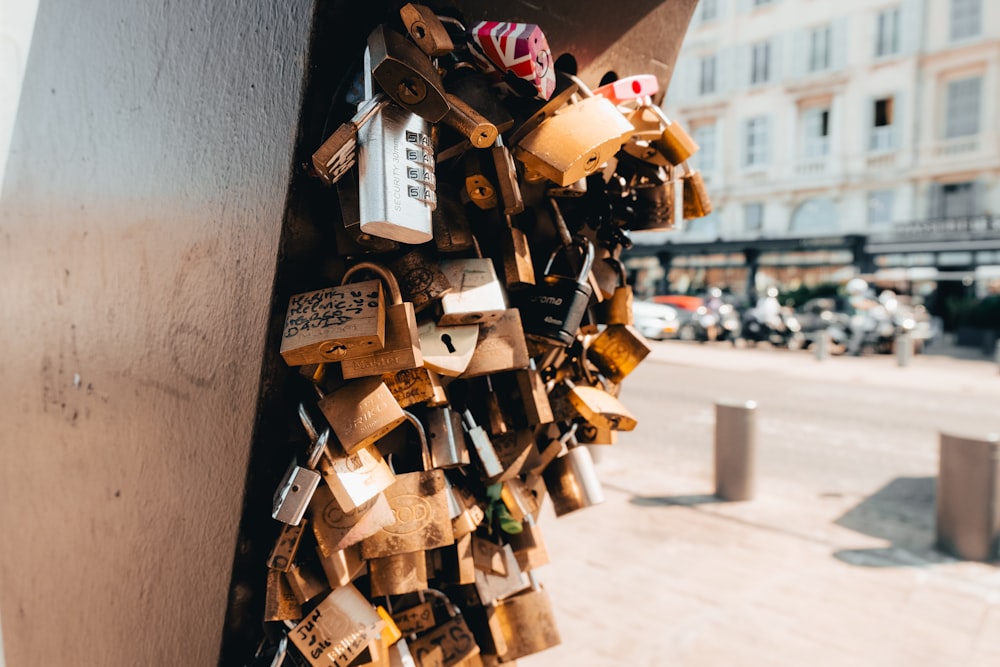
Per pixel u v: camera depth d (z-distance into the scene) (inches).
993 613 121.3
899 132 876.6
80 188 45.3
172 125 36.8
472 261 38.2
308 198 31.3
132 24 40.0
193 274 35.3
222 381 33.9
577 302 42.3
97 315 43.3
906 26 858.1
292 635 35.2
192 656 37.7
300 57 29.3
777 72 958.4
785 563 143.9
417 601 43.2
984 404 357.1
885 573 138.7
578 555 147.7
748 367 502.6
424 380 36.8
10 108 64.6
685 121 1043.3
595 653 107.8
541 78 34.6
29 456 52.7
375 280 31.9
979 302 710.5
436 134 34.4
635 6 43.2
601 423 47.4
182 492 37.2
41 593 53.8
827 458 241.1
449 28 34.7
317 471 32.6
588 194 47.9
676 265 1040.2
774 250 948.6
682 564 143.0
